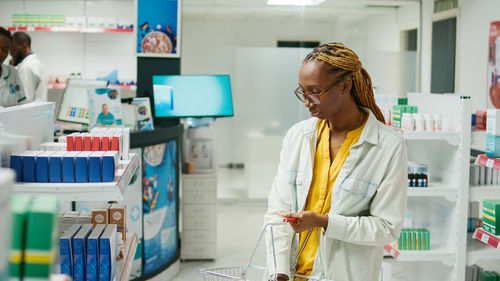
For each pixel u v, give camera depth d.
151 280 4.35
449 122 3.69
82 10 7.74
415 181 3.63
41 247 0.87
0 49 3.89
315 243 1.88
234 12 7.69
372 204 1.84
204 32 7.74
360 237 1.75
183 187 5.06
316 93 1.74
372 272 1.85
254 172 7.67
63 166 1.68
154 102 5.18
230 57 7.49
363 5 7.66
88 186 1.62
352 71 1.75
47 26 7.38
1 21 7.61
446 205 3.73
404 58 7.60
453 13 6.86
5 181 0.73
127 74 7.76
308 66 1.74
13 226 0.86
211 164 5.26
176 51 5.25
